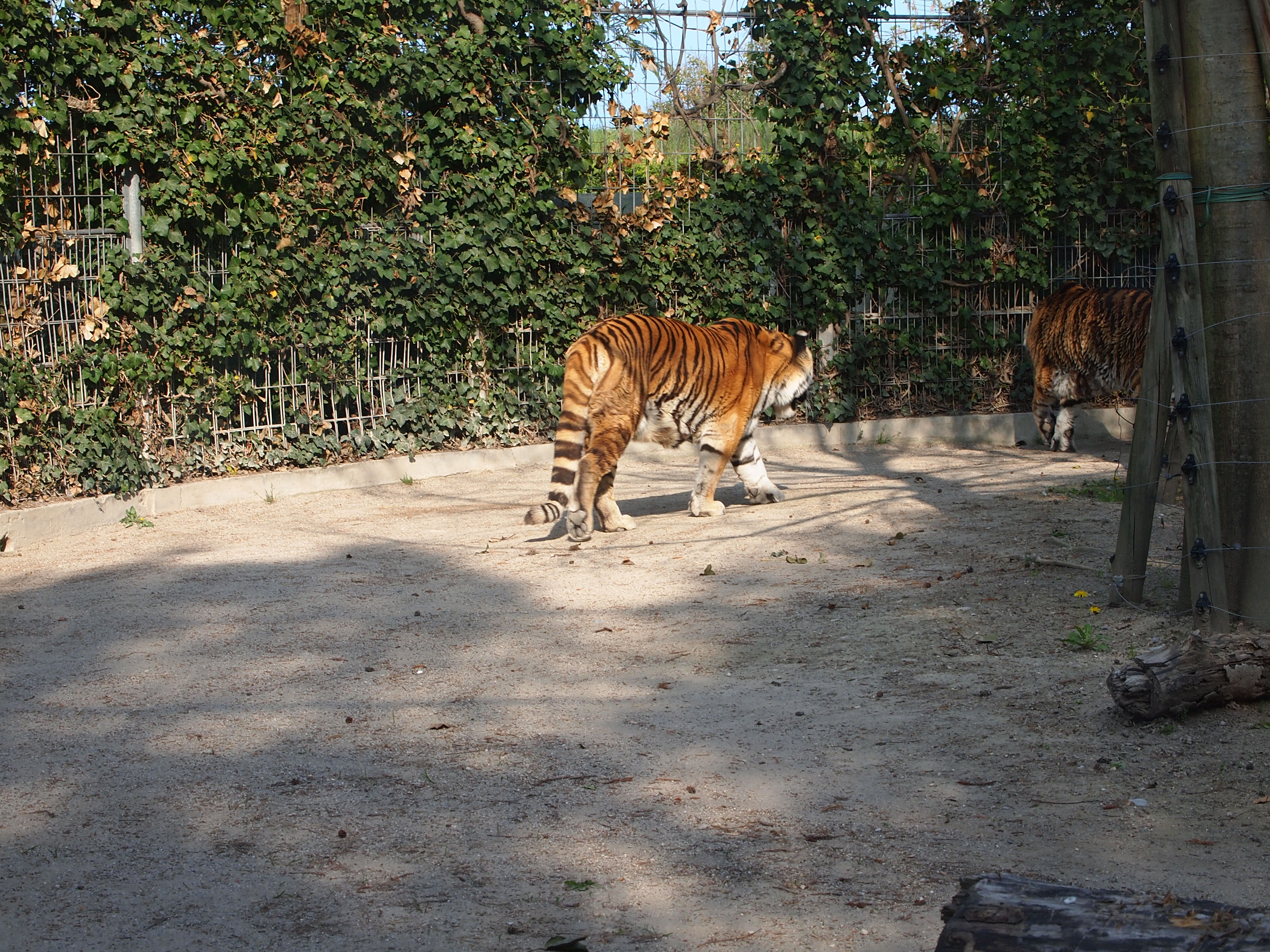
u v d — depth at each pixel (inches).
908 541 314.2
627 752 180.1
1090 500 365.1
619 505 398.6
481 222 464.8
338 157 432.5
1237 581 213.3
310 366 432.1
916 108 531.5
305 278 426.6
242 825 157.6
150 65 382.3
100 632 253.0
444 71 450.0
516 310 483.5
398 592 281.0
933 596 259.4
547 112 472.1
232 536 352.5
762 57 507.2
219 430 417.7
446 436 469.4
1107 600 249.9
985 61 532.1
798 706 197.8
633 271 496.7
